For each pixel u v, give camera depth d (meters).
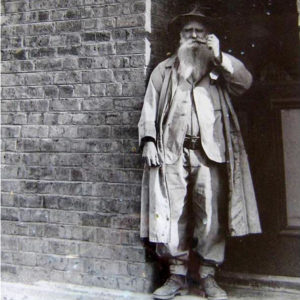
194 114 4.11
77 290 4.45
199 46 4.22
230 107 4.19
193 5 4.50
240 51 4.74
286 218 4.58
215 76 4.11
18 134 4.82
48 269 4.64
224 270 4.70
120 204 4.41
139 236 4.33
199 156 4.10
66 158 4.62
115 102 4.47
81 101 4.59
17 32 4.86
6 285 4.71
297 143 4.56
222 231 4.16
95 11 4.57
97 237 4.48
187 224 4.25
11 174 4.82
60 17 4.70
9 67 4.88
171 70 4.22
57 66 4.70
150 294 4.28
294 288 4.36
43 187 4.70
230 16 4.78
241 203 4.08
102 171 4.49
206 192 4.08
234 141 4.15
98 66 4.54
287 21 4.61
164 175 4.10
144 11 4.40
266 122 4.64
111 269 4.42
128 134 4.41
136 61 4.40
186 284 4.30
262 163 4.65
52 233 4.64
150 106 4.17
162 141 4.13
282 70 4.61
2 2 4.90
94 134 4.53
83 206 4.54
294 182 4.57
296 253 4.51
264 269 4.59
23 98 4.81
